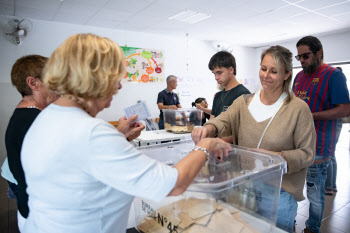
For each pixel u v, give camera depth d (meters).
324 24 4.38
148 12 3.63
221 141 0.72
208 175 0.63
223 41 5.94
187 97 5.68
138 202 0.76
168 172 0.50
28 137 0.56
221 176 0.62
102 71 0.51
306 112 0.94
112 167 0.47
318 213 1.73
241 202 0.62
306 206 2.55
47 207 0.52
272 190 0.71
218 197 0.57
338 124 2.67
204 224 0.59
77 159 0.48
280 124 0.96
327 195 2.79
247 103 1.11
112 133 0.49
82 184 0.49
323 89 1.60
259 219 0.68
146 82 5.05
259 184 0.66
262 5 3.39
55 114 0.54
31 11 3.51
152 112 5.18
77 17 3.82
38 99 1.06
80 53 0.49
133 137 1.05
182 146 1.02
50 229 0.51
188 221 0.60
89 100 0.55
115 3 3.23
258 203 0.67
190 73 5.68
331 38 5.22
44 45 3.99
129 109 1.30
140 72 4.96
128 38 4.78
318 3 3.33
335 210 2.46
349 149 5.05
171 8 3.47
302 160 0.90
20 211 0.91
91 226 0.52
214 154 0.70
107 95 0.56
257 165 0.71
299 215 2.37
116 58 0.55
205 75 5.92
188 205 0.60
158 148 0.99
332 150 1.66
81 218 0.51
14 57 3.78
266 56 0.96
